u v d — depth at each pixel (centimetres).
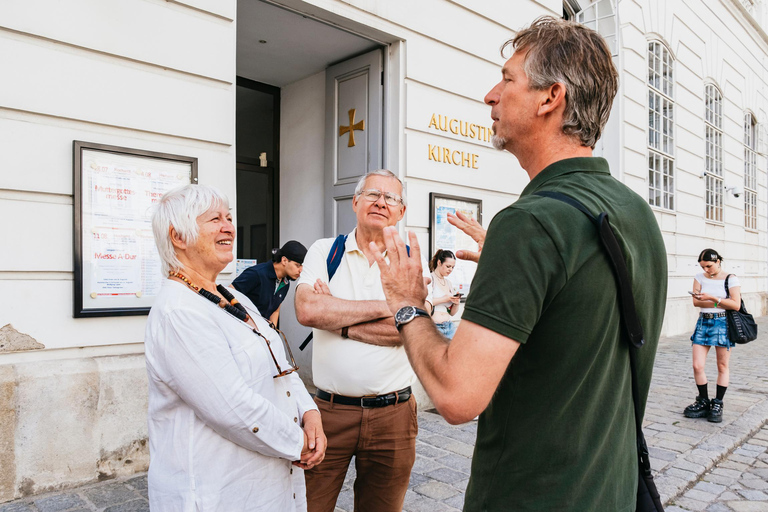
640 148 950
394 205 219
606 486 110
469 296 103
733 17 1368
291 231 595
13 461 288
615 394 113
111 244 323
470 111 560
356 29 472
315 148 567
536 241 100
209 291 160
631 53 927
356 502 224
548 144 120
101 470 315
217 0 370
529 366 107
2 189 291
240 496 147
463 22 550
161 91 347
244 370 153
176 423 146
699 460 386
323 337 212
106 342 323
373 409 207
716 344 486
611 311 108
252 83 588
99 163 320
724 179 1328
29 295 299
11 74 294
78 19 314
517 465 109
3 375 286
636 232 118
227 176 379
